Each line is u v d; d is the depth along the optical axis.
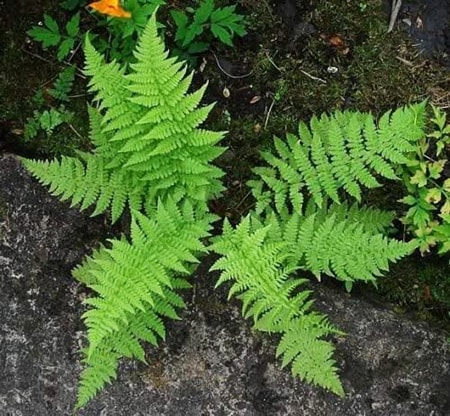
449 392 1.83
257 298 1.82
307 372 1.80
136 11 1.77
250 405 1.85
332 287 1.88
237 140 1.91
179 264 1.73
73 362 1.87
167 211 1.77
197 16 1.84
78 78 1.92
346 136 1.80
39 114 1.91
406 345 1.85
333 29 1.91
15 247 1.89
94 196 1.81
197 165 1.77
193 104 1.73
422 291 1.88
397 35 1.90
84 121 1.91
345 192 1.90
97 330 1.68
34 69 1.92
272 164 1.84
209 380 1.86
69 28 1.86
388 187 1.90
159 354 1.87
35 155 1.92
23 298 1.88
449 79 1.90
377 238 1.78
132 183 1.83
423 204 1.84
